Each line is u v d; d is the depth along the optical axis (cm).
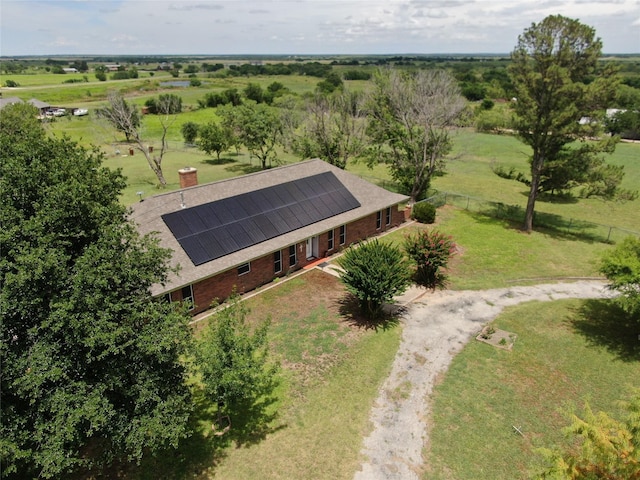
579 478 862
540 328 1897
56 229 987
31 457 880
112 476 1199
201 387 1548
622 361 1664
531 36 2725
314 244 2602
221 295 2098
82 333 908
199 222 2203
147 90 12631
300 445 1297
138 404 1004
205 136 5553
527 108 2812
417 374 1599
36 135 1229
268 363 1650
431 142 3572
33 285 874
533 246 2809
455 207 3641
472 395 1492
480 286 2284
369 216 2892
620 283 1672
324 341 1797
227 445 1302
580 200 3941
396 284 1834
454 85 4053
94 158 1302
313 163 3064
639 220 3384
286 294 2200
